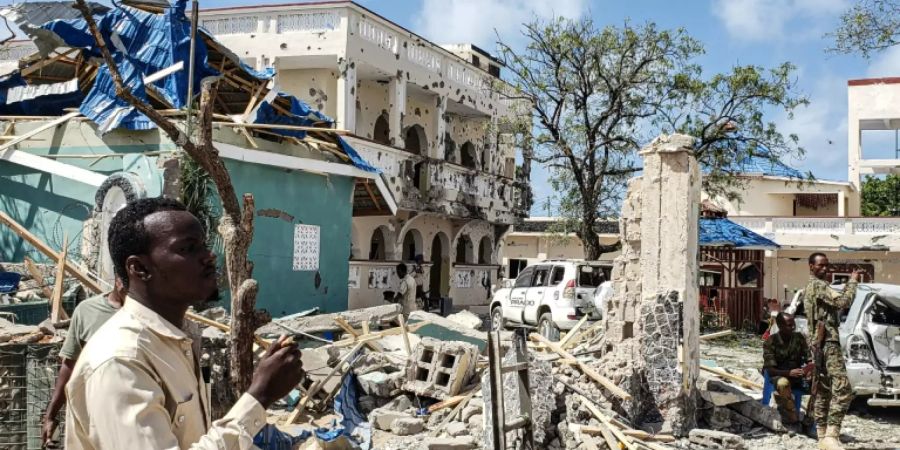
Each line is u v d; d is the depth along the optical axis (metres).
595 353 11.20
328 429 8.88
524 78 24.20
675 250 9.59
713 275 28.92
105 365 2.29
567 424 8.88
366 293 22.89
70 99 15.72
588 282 18.97
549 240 39.47
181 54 14.26
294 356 2.54
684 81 23.23
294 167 15.56
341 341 11.70
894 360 11.09
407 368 10.23
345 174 17.09
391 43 24.30
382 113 26.23
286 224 15.61
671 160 9.70
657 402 9.41
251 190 14.73
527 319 19.83
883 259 30.58
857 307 11.46
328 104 23.39
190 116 12.30
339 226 17.16
